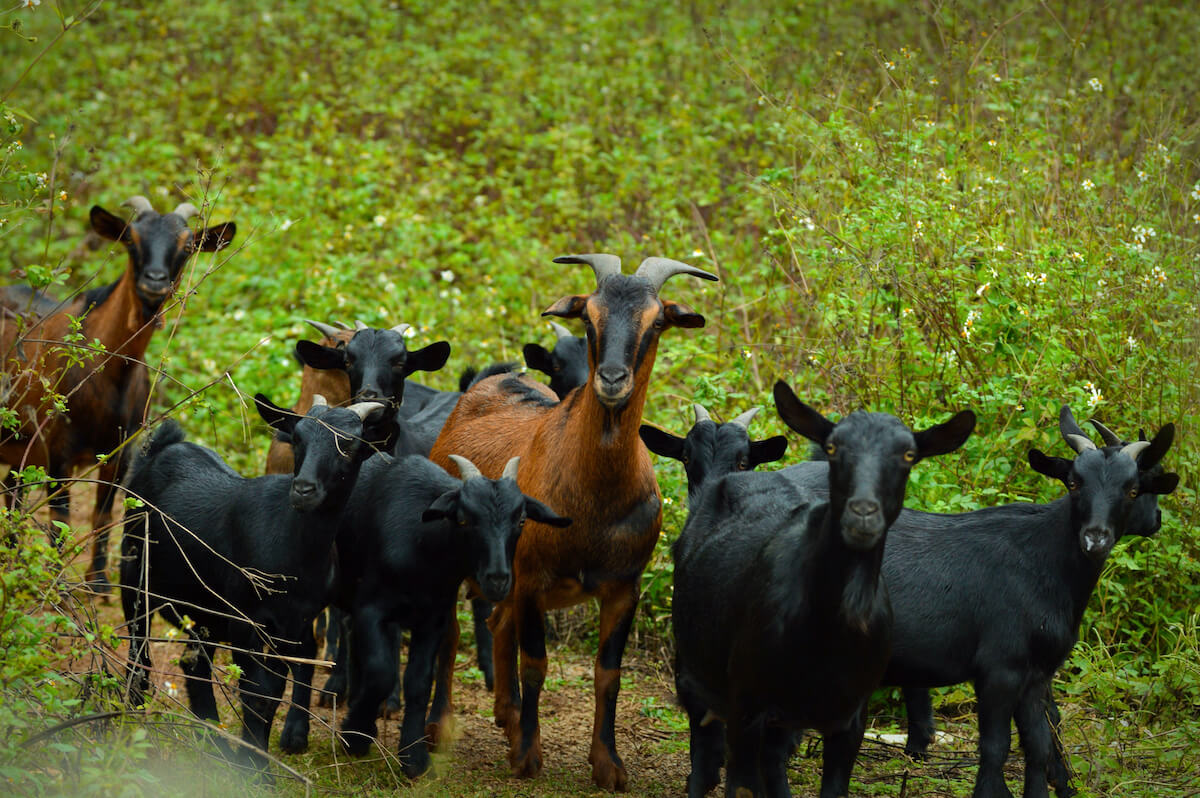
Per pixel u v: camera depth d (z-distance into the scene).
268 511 8.59
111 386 12.09
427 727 9.38
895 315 12.09
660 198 18.80
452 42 26.17
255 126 23.81
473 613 11.21
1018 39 19.62
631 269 16.50
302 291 17.61
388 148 21.72
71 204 12.69
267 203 19.73
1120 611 10.62
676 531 11.45
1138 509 9.20
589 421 8.62
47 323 12.52
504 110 23.09
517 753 9.02
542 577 8.98
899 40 19.30
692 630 7.94
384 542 8.84
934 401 11.68
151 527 9.11
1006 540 8.24
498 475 9.89
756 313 15.20
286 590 8.46
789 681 6.95
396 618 8.99
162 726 7.66
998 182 13.02
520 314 16.88
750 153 20.17
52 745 6.51
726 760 8.14
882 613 6.88
